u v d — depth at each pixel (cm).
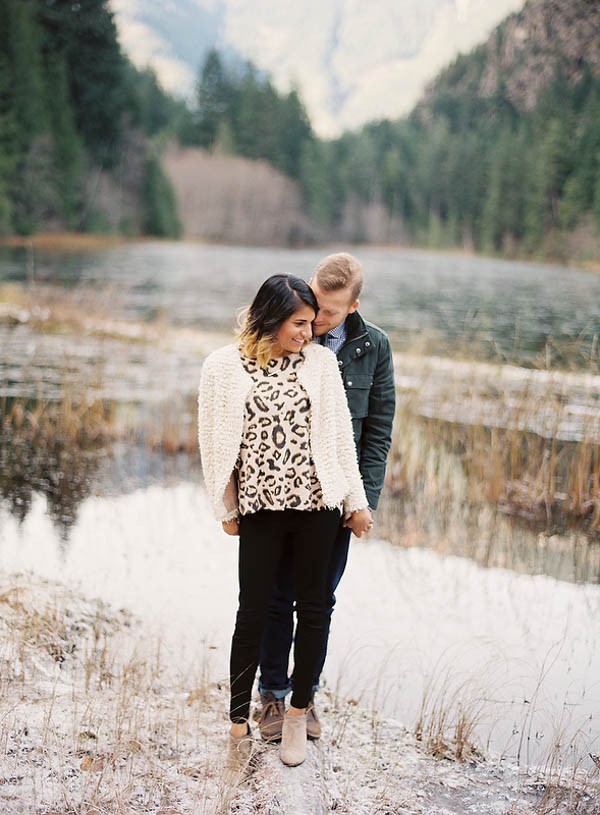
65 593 335
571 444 527
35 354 866
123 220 2748
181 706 253
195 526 457
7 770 203
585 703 275
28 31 2489
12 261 1995
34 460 584
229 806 197
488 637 326
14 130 2438
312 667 217
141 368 861
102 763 211
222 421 208
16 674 257
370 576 393
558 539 452
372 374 234
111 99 2786
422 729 254
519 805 217
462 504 510
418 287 1706
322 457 208
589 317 1205
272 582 214
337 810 207
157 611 336
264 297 204
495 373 663
